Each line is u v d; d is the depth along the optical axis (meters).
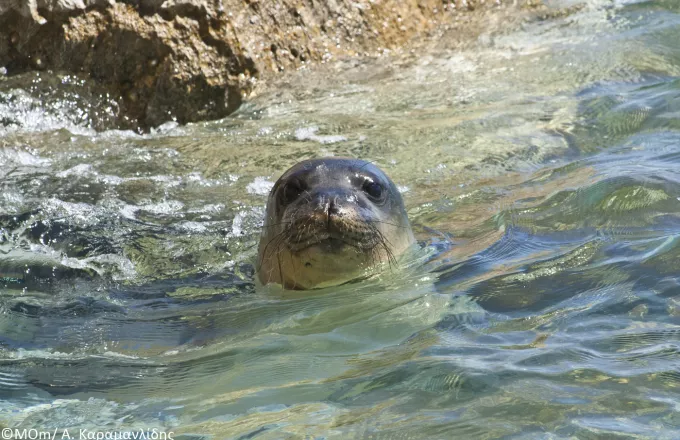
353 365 8.20
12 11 18.92
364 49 21.41
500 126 16.70
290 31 20.47
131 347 9.51
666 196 12.08
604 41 21.30
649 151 14.39
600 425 6.50
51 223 13.52
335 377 7.95
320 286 10.91
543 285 9.77
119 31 18.77
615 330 8.30
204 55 19.11
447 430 6.64
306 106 18.72
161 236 13.11
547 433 6.45
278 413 7.33
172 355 9.13
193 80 18.86
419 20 22.89
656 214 11.57
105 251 12.68
